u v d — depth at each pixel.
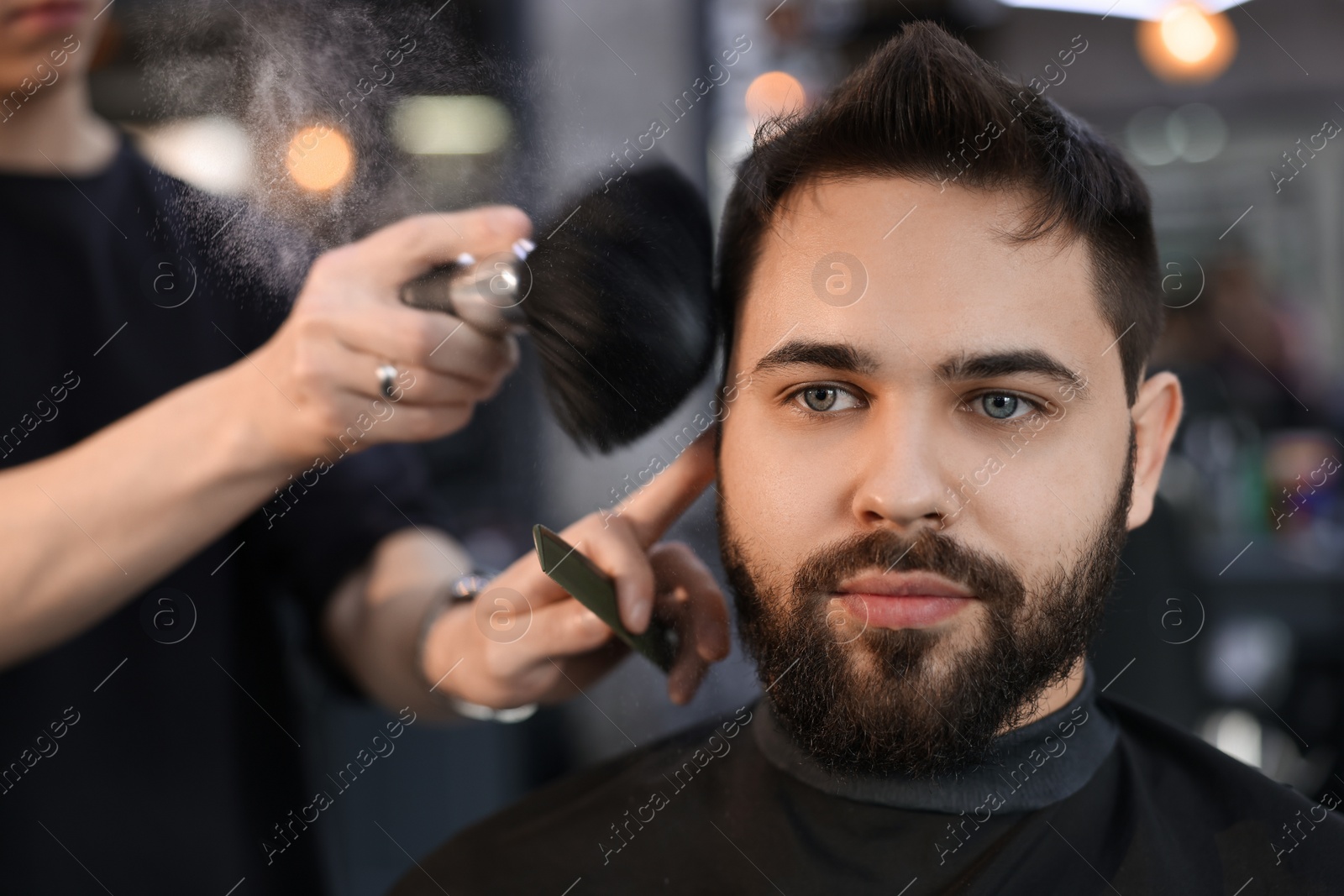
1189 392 1.74
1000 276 0.55
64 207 0.78
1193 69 2.09
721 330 0.65
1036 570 0.57
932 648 0.57
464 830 0.74
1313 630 1.59
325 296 0.62
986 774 0.60
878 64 0.59
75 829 0.78
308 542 0.89
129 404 0.80
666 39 1.09
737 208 0.62
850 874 0.61
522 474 0.90
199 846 0.82
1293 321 2.12
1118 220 0.59
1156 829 0.61
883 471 0.56
